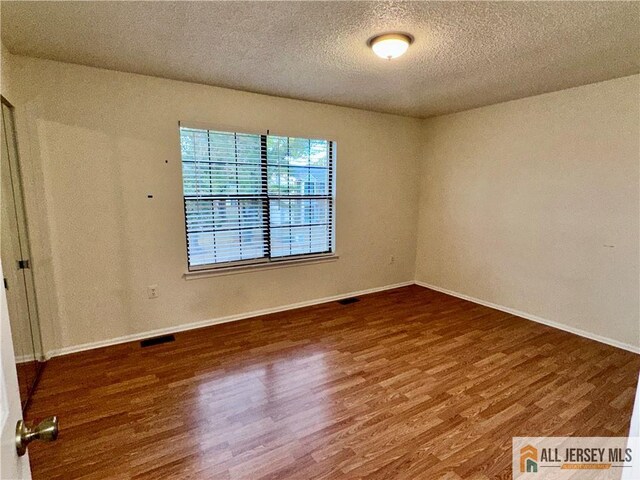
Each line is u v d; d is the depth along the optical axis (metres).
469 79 3.01
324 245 4.27
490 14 1.89
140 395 2.33
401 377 2.58
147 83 2.98
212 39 2.24
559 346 3.10
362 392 2.38
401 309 4.05
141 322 3.20
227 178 3.50
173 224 3.24
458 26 2.04
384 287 4.82
